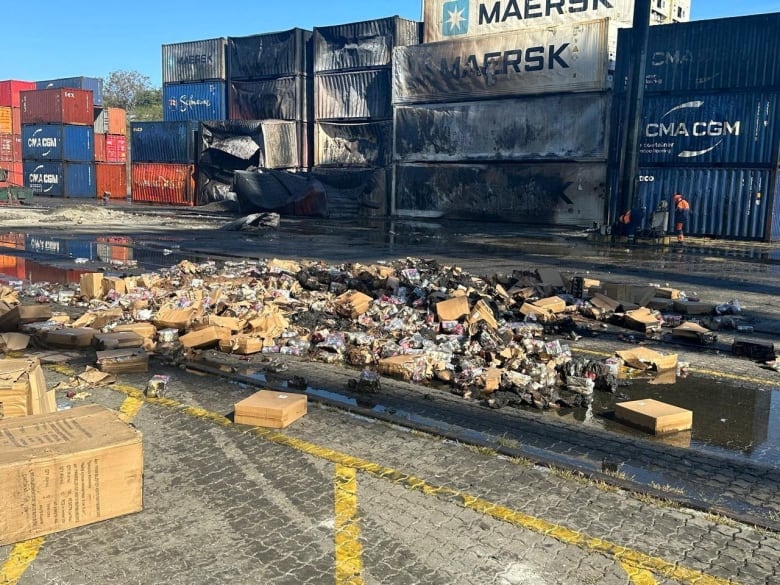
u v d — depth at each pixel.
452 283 12.88
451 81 37.00
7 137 60.41
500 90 35.31
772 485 5.09
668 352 9.24
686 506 4.62
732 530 4.34
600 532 4.27
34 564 3.82
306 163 45.94
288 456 5.35
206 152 45.56
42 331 8.82
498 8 36.53
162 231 28.16
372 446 5.57
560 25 32.72
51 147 55.62
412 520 4.38
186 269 14.32
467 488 4.84
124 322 9.62
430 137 38.34
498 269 17.61
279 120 44.88
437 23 38.78
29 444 4.24
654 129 28.86
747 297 13.92
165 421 6.09
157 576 3.74
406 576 3.76
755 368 8.52
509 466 5.22
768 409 6.94
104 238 24.80
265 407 5.93
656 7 33.66
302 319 9.88
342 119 43.38
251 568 3.83
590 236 28.38
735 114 26.97
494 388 7.13
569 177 33.31
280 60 45.34
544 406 6.78
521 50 34.19
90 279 11.60
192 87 49.94
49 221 31.69
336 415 6.28
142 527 4.25
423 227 32.88
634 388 7.60
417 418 6.34
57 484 4.12
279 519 4.38
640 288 12.30
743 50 26.48
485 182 36.31
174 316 9.52
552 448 5.71
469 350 8.41
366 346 8.61
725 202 27.58
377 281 12.42
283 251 21.19
